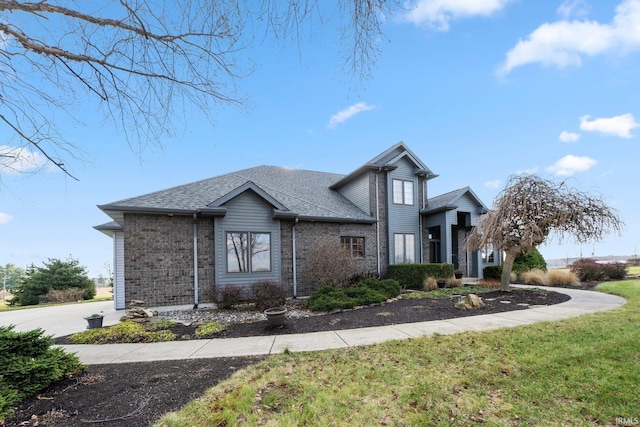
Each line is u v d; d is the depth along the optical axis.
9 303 21.33
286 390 3.80
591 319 6.76
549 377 3.94
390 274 15.11
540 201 10.79
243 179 15.25
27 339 4.22
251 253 11.81
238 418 3.19
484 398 3.51
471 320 7.36
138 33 3.74
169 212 10.42
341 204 16.34
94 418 3.28
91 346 6.32
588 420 3.04
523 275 15.90
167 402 3.61
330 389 3.80
